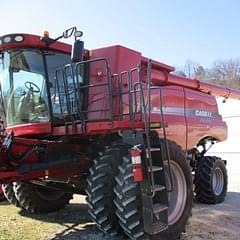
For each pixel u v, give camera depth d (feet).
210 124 28.43
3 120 19.20
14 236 17.11
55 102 18.16
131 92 17.01
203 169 26.40
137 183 14.88
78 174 18.02
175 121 24.11
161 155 15.60
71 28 16.52
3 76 18.86
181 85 27.25
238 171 47.37
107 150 16.33
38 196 21.61
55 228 18.74
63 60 18.63
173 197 17.03
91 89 18.79
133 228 14.90
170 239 16.26
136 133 15.51
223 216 22.07
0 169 15.52
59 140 18.16
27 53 18.13
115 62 19.31
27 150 16.58
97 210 15.67
